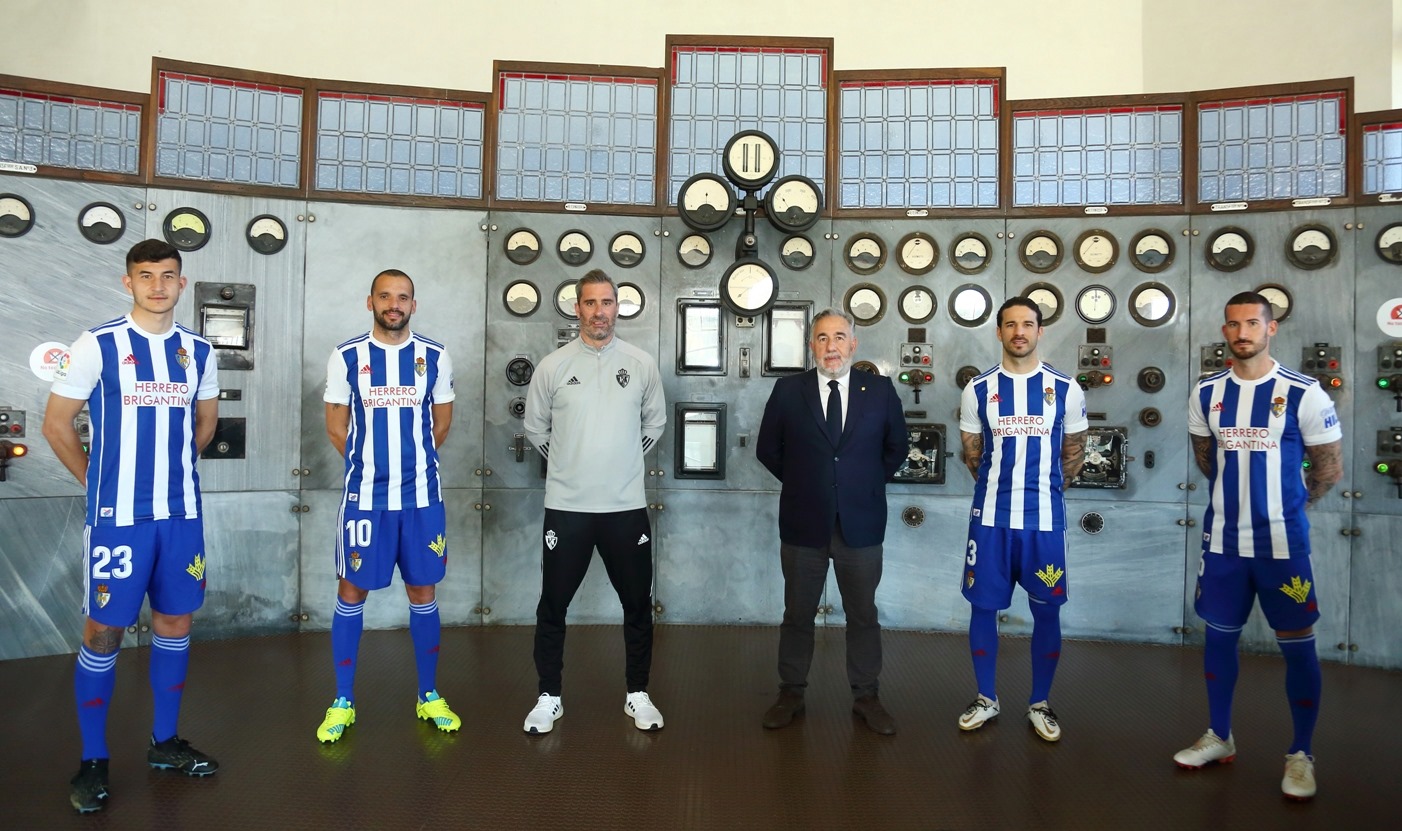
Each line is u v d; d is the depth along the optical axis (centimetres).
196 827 227
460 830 227
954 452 426
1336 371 395
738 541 433
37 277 381
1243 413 258
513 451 430
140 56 520
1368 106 500
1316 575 397
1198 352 413
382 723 301
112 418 240
